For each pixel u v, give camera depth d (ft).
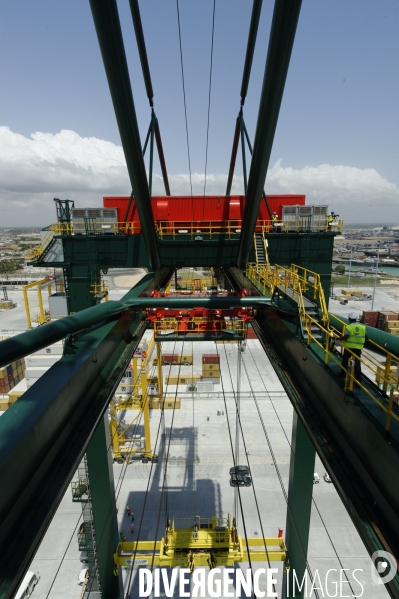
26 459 16.53
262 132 34.19
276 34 27.17
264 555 55.16
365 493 18.20
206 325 51.19
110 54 27.91
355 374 22.43
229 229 66.44
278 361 35.12
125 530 70.59
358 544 68.18
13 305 257.75
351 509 17.81
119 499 79.05
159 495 80.02
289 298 34.01
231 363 156.25
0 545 14.23
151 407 119.44
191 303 38.04
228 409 116.88
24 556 14.29
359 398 20.42
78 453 20.76
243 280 57.77
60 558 66.08
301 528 52.16
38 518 16.17
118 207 69.46
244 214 45.14
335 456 21.20
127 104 31.37
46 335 22.13
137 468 89.20
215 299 38.58
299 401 27.71
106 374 30.01
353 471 19.76
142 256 64.23
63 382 21.35
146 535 69.46
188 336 51.01
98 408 25.31
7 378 136.87
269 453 93.81
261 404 120.16
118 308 34.42
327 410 24.06
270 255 65.62
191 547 55.67
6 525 14.65
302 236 65.00
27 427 16.78
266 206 70.38
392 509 15.55
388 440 16.47
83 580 61.05
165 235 67.31
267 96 31.14
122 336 37.45
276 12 26.27
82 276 64.08
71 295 64.59
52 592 59.98
